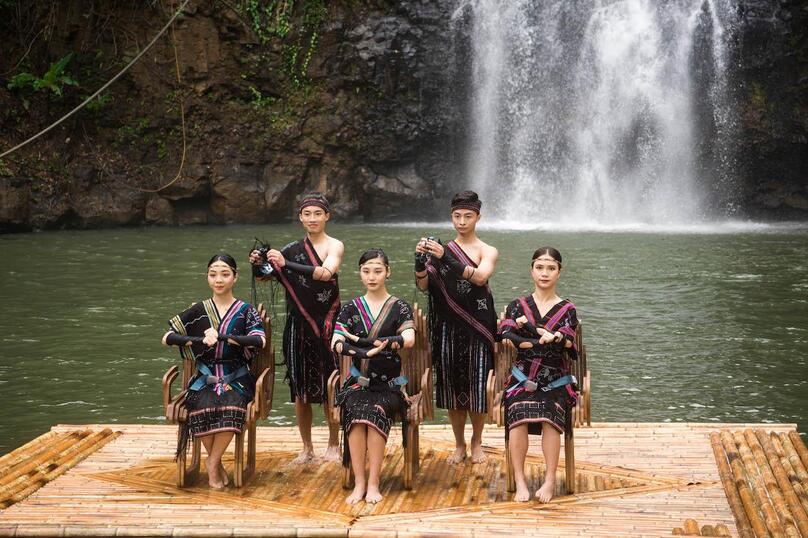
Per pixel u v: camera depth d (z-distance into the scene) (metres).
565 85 24.38
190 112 22.17
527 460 5.48
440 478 5.18
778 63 23.11
